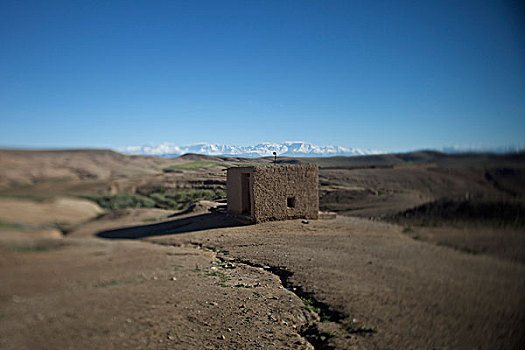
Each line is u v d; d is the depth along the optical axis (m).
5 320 1.97
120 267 4.17
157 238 9.59
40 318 2.14
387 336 2.39
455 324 1.68
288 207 14.09
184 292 4.81
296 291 5.47
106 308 3.07
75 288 2.32
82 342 2.43
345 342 3.31
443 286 1.80
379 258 2.68
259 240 10.30
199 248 9.64
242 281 6.28
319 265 6.16
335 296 4.59
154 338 3.31
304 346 3.88
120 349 2.72
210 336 3.91
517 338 1.54
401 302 2.27
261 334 4.19
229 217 14.27
